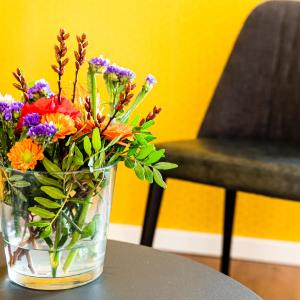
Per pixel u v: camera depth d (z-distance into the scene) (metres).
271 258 1.91
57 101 0.67
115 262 0.82
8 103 0.68
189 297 0.71
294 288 1.72
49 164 0.65
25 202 0.67
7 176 0.66
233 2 1.77
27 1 1.79
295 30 1.61
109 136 0.67
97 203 0.69
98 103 0.72
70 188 0.66
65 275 0.71
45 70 1.82
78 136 0.66
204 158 1.26
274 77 1.61
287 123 1.60
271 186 1.20
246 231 1.90
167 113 1.83
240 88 1.60
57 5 1.79
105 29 1.80
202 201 1.90
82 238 0.70
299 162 1.23
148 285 0.74
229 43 1.79
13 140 0.67
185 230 1.92
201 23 1.79
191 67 1.81
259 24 1.63
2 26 1.80
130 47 1.81
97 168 0.67
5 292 0.70
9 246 0.71
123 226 1.92
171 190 1.90
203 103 1.83
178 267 0.81
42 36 1.81
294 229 1.89
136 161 0.70
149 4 1.78
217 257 1.92
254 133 1.61
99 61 0.70
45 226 0.67
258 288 1.71
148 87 0.73
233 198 1.66
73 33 1.80
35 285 0.71
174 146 1.33
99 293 0.71
